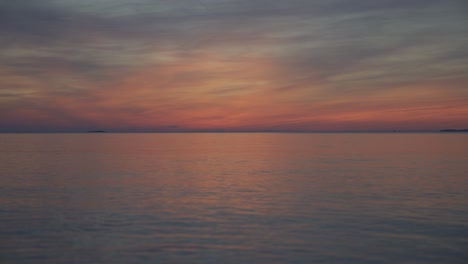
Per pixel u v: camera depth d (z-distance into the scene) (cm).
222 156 4828
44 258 1063
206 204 1758
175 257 1077
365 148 6619
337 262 1044
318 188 2195
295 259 1063
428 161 3891
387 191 2075
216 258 1070
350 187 2220
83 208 1666
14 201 1812
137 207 1692
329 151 5797
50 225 1389
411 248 1146
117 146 7894
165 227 1375
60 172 2977
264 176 2747
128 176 2753
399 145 7694
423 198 1869
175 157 4659
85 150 6216
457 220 1451
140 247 1156
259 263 1036
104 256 1080
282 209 1652
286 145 8262
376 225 1391
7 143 9525
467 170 3027
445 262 1041
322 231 1321
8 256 1077
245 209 1655
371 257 1077
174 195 1984
